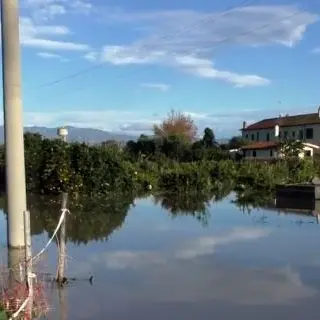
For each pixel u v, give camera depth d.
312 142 61.25
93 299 7.46
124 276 8.84
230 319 6.64
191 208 19.73
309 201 22.59
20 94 10.92
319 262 9.93
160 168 31.31
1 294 6.41
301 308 7.10
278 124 68.00
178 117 74.88
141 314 6.82
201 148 51.94
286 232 13.67
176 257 10.45
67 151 21.34
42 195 21.50
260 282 8.47
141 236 13.01
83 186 21.19
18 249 10.58
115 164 22.53
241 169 32.72
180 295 7.72
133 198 23.33
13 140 10.82
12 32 10.80
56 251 10.73
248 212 18.39
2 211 17.95
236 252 10.93
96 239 12.53
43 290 7.57
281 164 33.84
